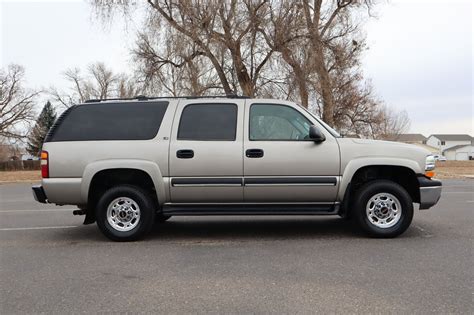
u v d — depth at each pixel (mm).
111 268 4875
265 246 5844
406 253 5301
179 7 18547
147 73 20875
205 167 6094
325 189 6109
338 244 5852
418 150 6207
